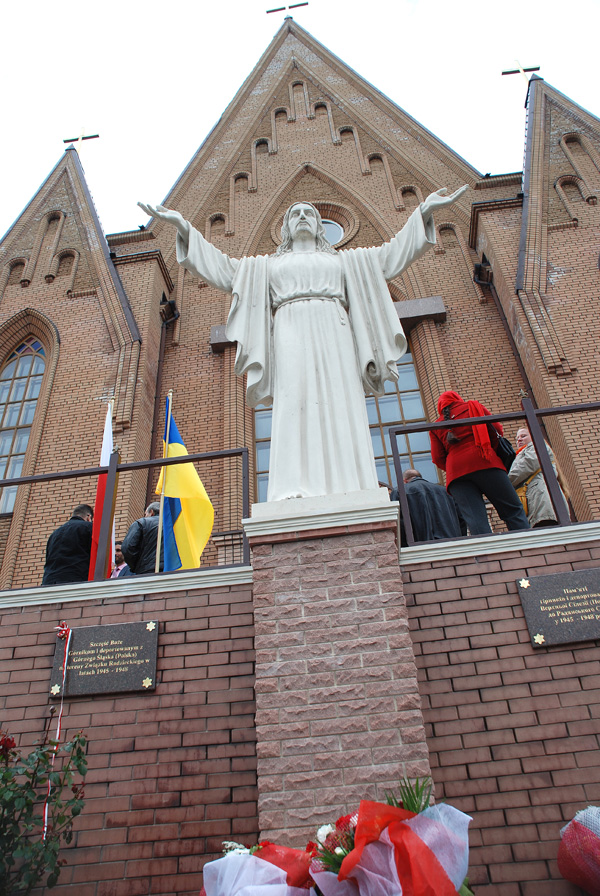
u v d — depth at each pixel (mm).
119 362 13984
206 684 5852
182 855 5176
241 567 6395
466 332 14531
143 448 13195
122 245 17797
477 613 5879
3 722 5883
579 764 5164
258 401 6867
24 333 15469
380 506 5648
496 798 5086
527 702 5445
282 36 22656
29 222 17516
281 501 5816
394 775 4613
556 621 5727
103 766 5578
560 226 14789
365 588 5352
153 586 6410
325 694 4941
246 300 7133
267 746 4789
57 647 6164
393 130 19391
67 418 13391
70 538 7609
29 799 4938
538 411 6879
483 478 7535
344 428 6305
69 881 5145
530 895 4715
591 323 13156
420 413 13930
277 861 4094
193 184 18922
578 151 16500
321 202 17875
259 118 20234
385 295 7168
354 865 3676
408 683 4926
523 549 6145
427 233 7133
